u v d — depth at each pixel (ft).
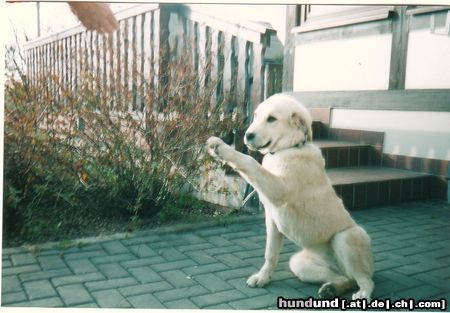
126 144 14.89
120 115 15.25
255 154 16.88
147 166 14.89
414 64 20.34
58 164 15.06
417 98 19.93
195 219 15.85
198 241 13.82
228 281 11.01
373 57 22.09
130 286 10.54
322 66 24.70
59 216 14.90
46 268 11.43
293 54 26.35
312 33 25.12
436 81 19.54
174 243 13.55
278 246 10.88
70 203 15.03
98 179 15.28
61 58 21.72
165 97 16.02
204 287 10.62
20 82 15.60
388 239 14.28
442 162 19.16
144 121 15.34
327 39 24.29
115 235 13.92
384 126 21.36
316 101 24.75
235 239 14.10
